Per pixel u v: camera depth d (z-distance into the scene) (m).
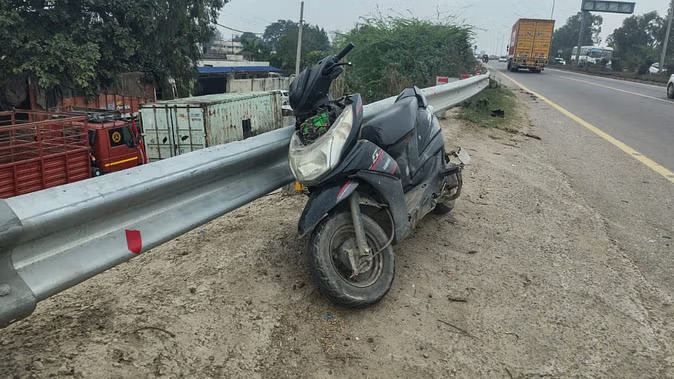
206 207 3.00
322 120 3.16
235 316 2.91
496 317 3.11
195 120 16.67
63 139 12.29
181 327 2.77
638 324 3.12
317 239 2.94
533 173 6.68
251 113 19.58
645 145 9.18
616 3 55.81
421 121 4.14
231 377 2.48
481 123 10.54
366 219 3.17
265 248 3.69
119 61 22.06
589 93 21.14
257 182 3.49
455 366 2.67
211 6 26.34
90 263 2.31
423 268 3.63
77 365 2.43
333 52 18.23
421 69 15.43
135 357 2.51
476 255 3.90
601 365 2.73
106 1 20.39
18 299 2.01
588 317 3.16
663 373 2.69
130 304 2.96
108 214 2.42
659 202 5.68
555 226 4.65
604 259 4.02
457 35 18.50
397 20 17.28
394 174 3.28
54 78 18.45
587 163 7.64
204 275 3.32
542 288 3.47
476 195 5.34
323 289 2.91
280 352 2.69
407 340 2.84
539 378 2.62
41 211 2.10
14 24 17.80
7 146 10.93
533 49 42.06
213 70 40.44
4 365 2.39
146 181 2.57
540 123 11.86
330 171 2.97
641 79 36.66
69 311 2.89
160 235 2.66
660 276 3.82
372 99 13.50
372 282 3.09
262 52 52.78
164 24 23.22
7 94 19.17
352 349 2.74
